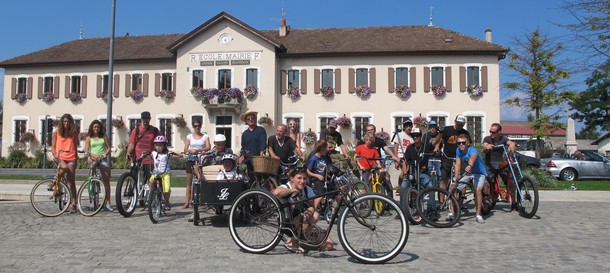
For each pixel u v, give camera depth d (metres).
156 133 9.81
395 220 5.50
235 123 31.34
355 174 9.55
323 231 5.75
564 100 27.95
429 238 6.96
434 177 8.72
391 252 5.44
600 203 11.12
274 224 5.88
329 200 6.48
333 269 5.17
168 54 33.09
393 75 30.97
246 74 31.45
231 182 7.73
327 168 7.62
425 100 30.72
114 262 5.41
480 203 8.50
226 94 30.64
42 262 5.39
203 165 8.06
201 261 5.48
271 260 5.56
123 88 33.25
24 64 34.06
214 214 9.21
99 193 9.28
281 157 8.90
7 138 34.59
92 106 33.59
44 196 9.33
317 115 31.41
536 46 28.53
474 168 8.57
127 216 8.97
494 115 30.27
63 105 33.94
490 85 30.36
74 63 33.72
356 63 31.34
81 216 8.98
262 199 5.91
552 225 8.08
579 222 8.38
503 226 7.99
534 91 28.59
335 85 31.38
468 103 30.44
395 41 31.88
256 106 31.14
